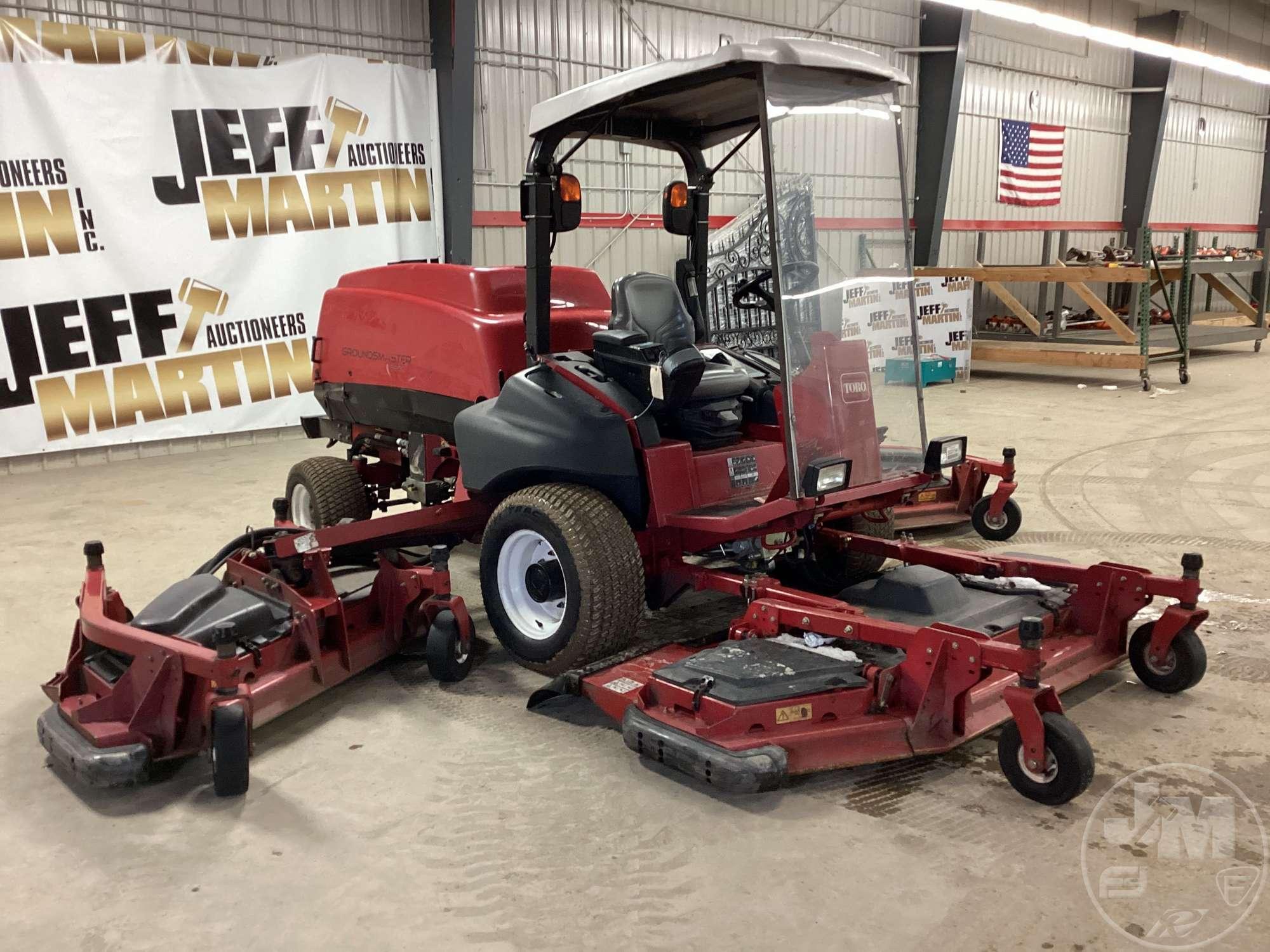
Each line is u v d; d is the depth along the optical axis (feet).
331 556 12.34
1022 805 8.02
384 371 14.02
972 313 36.63
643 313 10.89
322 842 7.68
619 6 30.81
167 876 7.26
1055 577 10.36
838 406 10.01
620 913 6.72
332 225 25.72
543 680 10.78
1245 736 9.14
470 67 26.68
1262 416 27.17
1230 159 64.08
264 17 24.30
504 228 29.58
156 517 17.67
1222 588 13.33
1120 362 33.17
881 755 8.20
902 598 9.89
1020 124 46.83
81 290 22.18
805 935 6.46
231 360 24.50
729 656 8.86
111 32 21.89
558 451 10.38
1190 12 49.96
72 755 8.18
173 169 23.06
